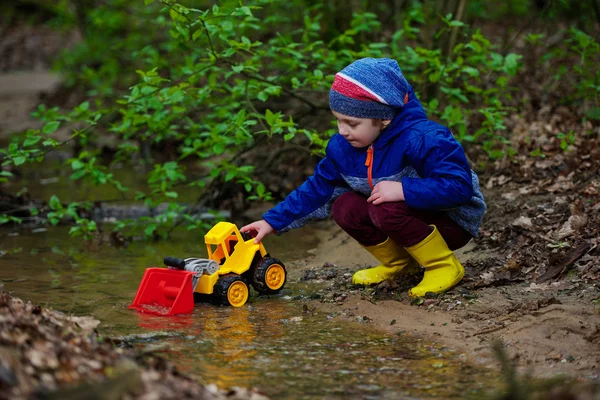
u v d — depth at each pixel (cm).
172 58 955
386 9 964
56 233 707
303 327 425
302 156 852
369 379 346
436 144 439
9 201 766
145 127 768
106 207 779
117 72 1131
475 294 462
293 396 325
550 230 534
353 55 673
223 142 643
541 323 403
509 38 1079
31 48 2127
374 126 446
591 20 1008
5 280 534
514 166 687
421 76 759
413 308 449
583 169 640
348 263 575
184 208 757
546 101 860
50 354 300
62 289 512
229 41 599
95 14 1146
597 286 452
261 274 483
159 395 280
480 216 472
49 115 700
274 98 887
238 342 399
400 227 453
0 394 258
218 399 301
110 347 345
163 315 447
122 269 573
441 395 326
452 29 793
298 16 925
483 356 373
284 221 487
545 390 327
